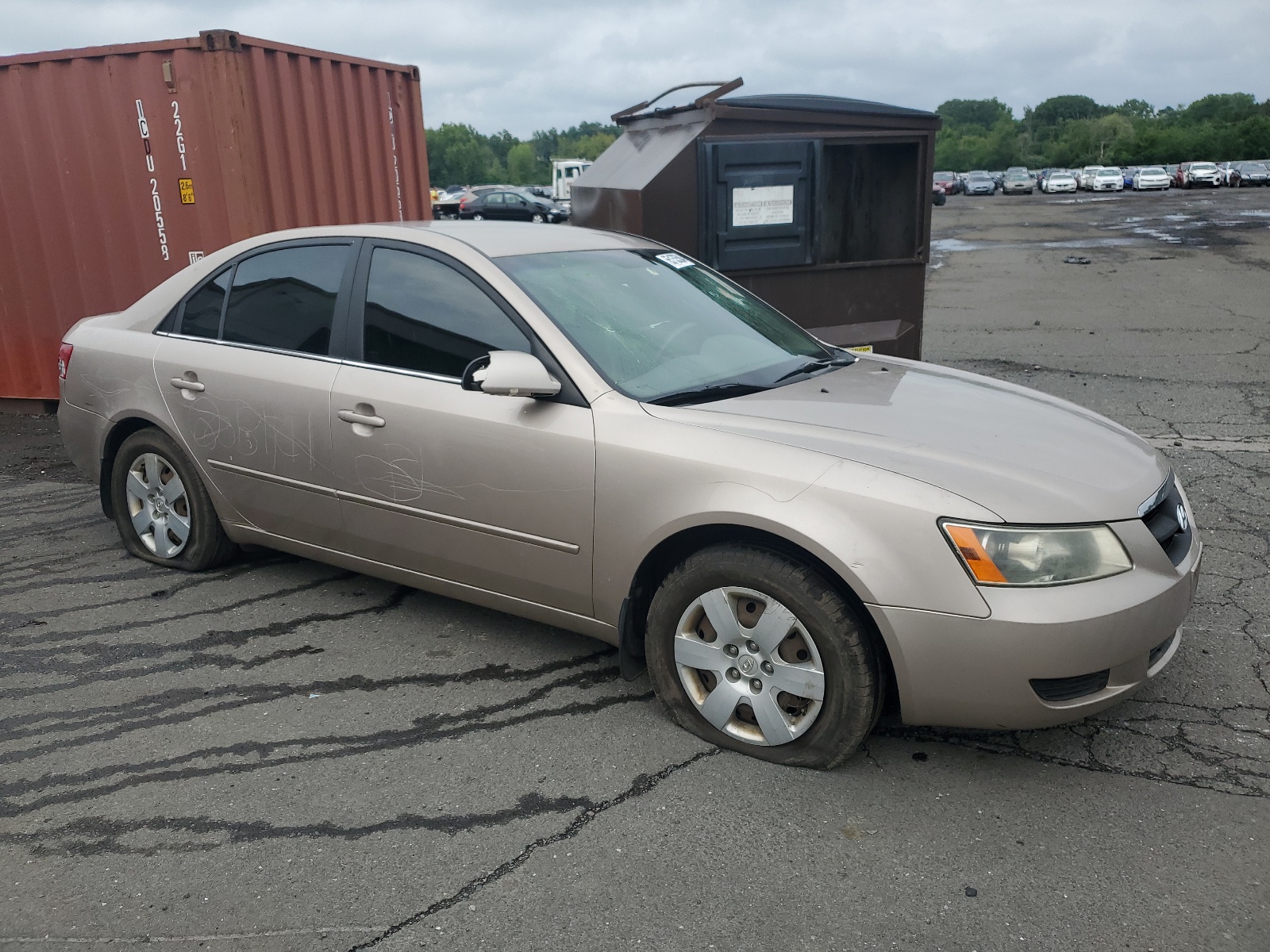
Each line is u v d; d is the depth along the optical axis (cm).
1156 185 6594
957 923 238
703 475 298
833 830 275
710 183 643
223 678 371
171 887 257
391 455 366
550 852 267
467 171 17975
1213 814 278
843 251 727
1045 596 266
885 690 294
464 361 355
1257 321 1201
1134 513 285
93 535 533
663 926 239
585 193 722
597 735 326
